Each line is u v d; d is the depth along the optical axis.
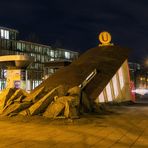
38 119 14.26
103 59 23.70
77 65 23.41
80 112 15.90
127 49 25.25
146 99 33.75
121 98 23.38
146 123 13.62
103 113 17.22
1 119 14.52
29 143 9.26
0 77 72.12
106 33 26.58
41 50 92.38
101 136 10.40
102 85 21.11
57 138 10.06
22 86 26.03
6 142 9.43
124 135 10.60
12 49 80.62
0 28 77.44
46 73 34.09
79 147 8.65
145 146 8.79
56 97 15.46
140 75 87.50
